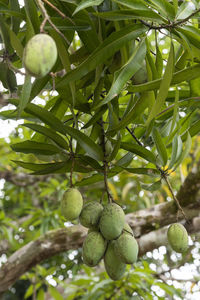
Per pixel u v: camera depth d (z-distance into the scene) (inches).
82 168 52.5
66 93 47.8
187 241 48.6
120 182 98.0
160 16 42.8
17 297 180.4
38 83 45.8
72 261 88.0
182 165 97.3
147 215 77.9
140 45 44.5
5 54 43.7
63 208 46.9
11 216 145.9
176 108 46.4
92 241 46.5
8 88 47.0
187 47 43.8
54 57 35.3
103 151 51.2
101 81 47.6
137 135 56.2
